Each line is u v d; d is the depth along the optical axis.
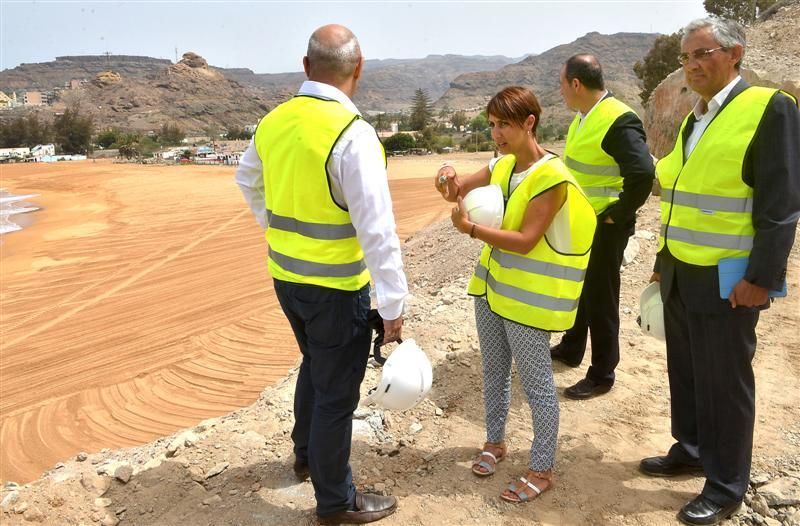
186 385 9.22
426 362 3.27
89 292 15.55
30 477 7.09
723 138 2.83
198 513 3.35
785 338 5.27
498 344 3.45
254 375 9.34
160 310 13.34
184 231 23.08
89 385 9.60
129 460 4.29
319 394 3.04
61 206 33.91
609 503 3.31
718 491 3.10
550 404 3.24
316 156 2.72
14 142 134.12
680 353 3.37
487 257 3.45
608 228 4.18
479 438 4.00
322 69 2.83
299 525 3.22
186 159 70.62
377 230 2.72
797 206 2.65
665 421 4.16
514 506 3.29
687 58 2.91
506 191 3.19
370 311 3.03
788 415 4.10
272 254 3.06
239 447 4.02
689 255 3.00
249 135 189.62
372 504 3.24
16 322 13.45
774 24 12.88
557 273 3.08
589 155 4.18
